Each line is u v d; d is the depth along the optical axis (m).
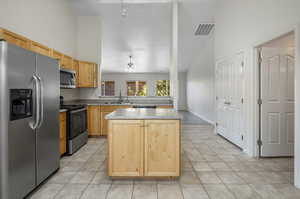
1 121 1.62
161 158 2.26
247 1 3.23
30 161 1.95
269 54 3.10
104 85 11.41
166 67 10.09
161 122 2.25
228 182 2.27
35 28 3.16
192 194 2.00
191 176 2.43
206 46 6.94
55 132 2.49
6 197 1.64
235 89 3.72
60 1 4.04
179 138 2.26
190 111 10.29
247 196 1.96
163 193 2.02
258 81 3.12
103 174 2.49
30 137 1.95
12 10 2.62
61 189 2.10
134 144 2.26
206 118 7.12
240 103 3.52
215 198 1.93
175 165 2.26
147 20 5.30
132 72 11.33
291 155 3.13
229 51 3.96
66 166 2.77
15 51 1.73
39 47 2.89
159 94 11.41
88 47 4.97
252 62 3.11
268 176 2.42
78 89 4.99
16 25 2.70
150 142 2.25
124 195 1.98
